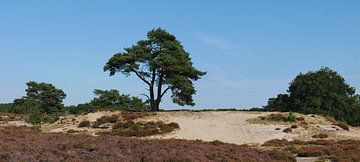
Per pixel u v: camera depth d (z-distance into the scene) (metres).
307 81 74.38
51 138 30.09
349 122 72.50
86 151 23.70
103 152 23.36
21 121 62.59
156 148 26.19
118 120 54.66
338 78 75.56
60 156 21.86
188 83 65.88
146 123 52.88
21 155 21.19
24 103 92.06
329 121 55.19
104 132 50.00
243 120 53.97
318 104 71.50
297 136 47.75
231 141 46.38
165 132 49.97
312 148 35.56
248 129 50.38
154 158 22.50
